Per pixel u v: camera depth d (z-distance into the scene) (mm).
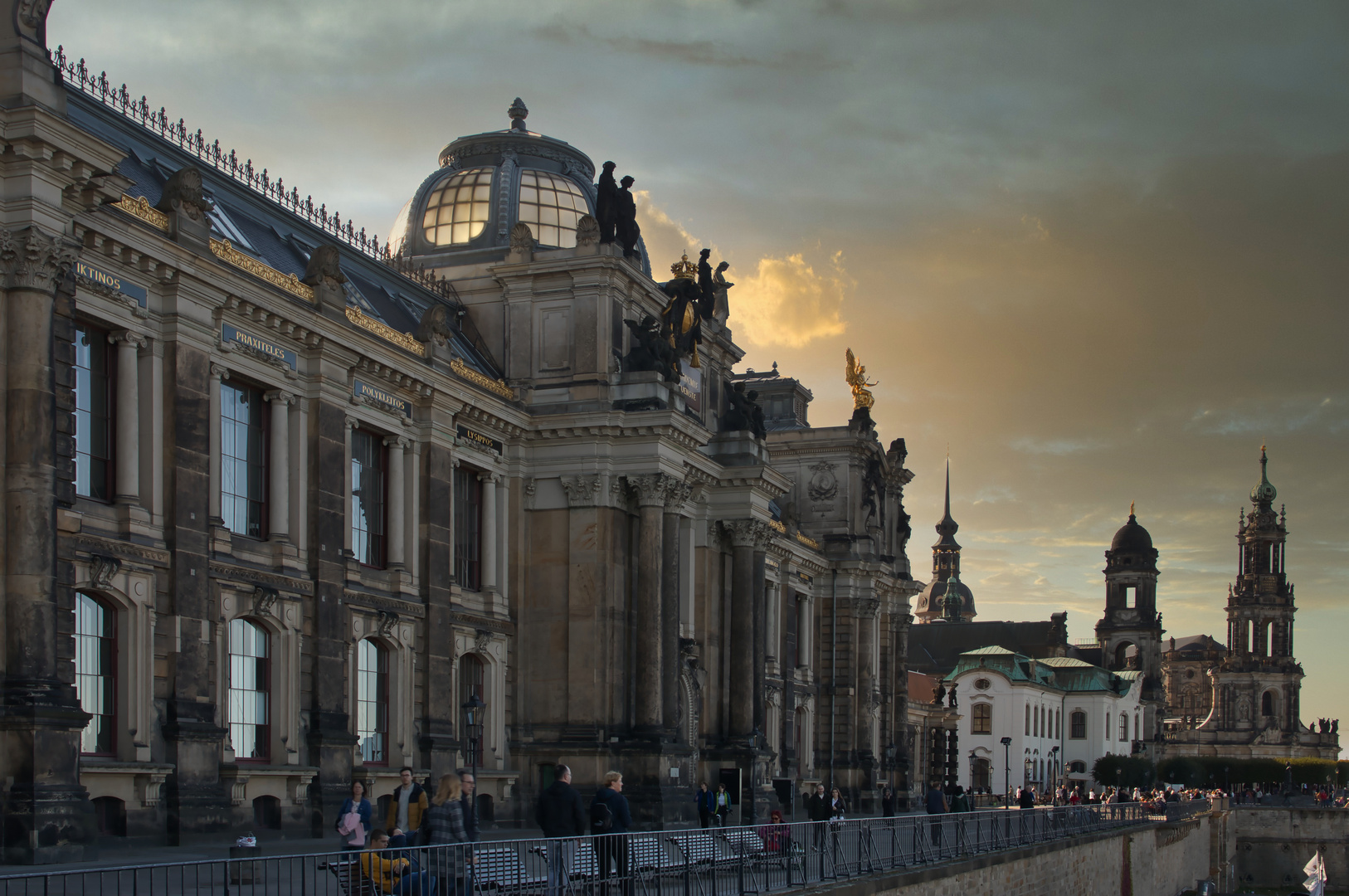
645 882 35688
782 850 43344
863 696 120500
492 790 72750
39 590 40906
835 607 120875
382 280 76188
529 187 89562
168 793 49312
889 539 132875
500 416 74562
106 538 47750
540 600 76875
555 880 32781
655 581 76500
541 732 75938
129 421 49406
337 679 59469
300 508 58906
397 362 64688
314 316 58781
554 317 79438
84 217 46500
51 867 38750
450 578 69375
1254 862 165875
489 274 81125
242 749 55125
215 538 53531
